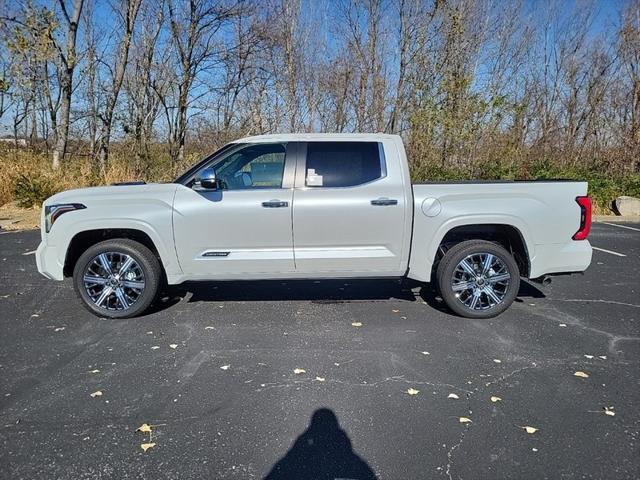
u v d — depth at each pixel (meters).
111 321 4.72
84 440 2.79
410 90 15.69
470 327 4.60
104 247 4.67
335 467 2.56
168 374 3.62
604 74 17.39
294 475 2.50
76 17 15.43
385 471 2.53
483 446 2.74
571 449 2.71
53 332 4.44
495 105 14.20
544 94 17.45
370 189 4.62
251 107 19.44
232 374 3.62
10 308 5.11
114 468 2.55
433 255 4.72
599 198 14.40
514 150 14.77
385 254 4.69
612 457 2.64
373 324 4.67
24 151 15.72
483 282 4.78
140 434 2.85
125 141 17.22
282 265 4.69
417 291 5.77
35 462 2.60
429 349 4.09
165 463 2.60
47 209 4.66
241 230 4.59
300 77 19.02
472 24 15.41
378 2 17.25
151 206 4.58
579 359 3.88
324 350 4.06
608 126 16.81
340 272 4.75
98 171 14.24
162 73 17.89
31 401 3.21
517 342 4.23
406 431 2.89
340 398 3.27
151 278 4.72
